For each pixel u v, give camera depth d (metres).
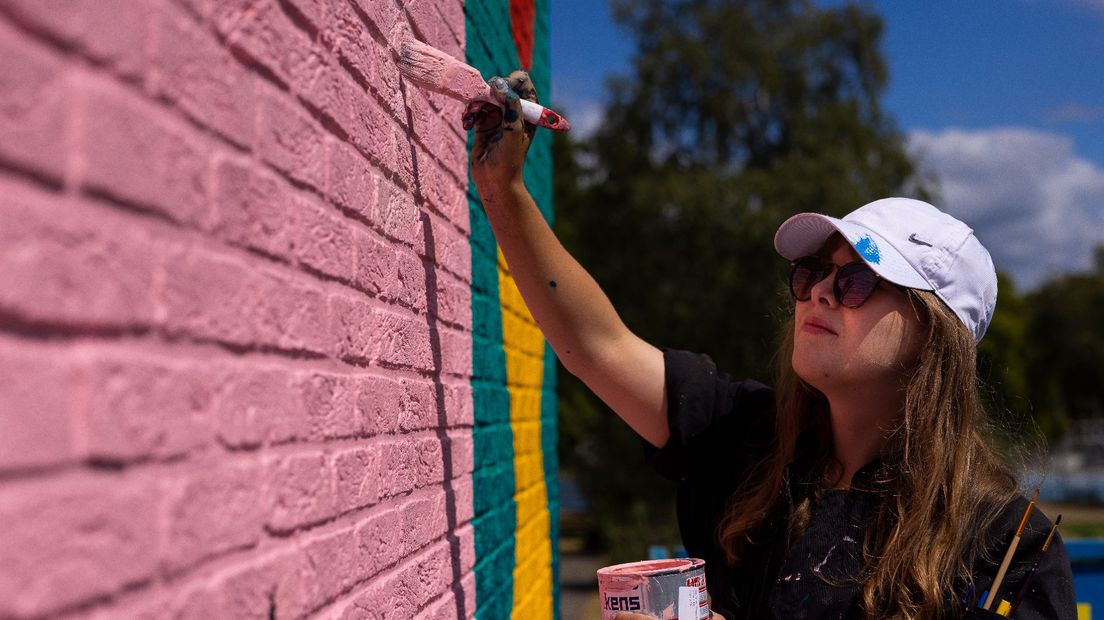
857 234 1.72
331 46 1.26
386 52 1.54
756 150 17.80
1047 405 47.66
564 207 19.69
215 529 0.90
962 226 1.82
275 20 1.07
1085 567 3.45
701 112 17.69
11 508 0.62
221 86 0.94
